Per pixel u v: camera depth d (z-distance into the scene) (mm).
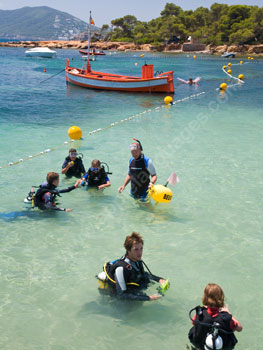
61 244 5555
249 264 5098
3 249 5336
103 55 106000
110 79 26609
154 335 3660
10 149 11086
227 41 136875
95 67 53219
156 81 25453
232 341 3334
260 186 8289
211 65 61969
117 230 6094
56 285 4484
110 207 7059
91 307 4074
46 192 6680
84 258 5160
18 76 36625
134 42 160750
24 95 23750
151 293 4309
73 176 8594
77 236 5832
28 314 3936
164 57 95188
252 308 4125
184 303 4180
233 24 135375
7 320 3828
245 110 19562
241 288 4520
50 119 16281
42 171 9039
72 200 7336
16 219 6375
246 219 6617
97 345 3512
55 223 6285
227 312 3350
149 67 26469
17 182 8211
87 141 12344
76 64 58188
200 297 4297
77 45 154500
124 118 16891
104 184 7809
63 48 156000
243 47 121812
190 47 137500
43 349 3441
